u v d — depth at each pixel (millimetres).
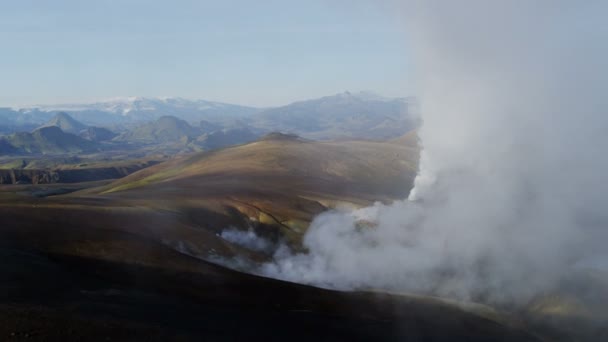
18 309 34438
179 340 35438
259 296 52125
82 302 39000
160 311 41125
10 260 44938
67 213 67875
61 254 50844
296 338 42125
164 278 50531
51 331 32156
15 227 56125
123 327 35344
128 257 53312
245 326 42219
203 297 48156
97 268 49500
